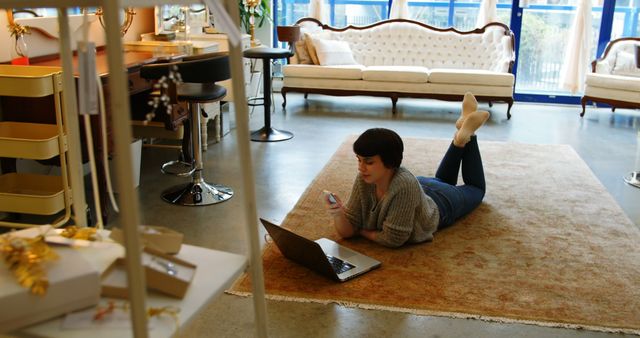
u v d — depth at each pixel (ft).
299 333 6.72
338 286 7.73
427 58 22.04
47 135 9.36
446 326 6.91
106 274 3.71
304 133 16.62
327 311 7.16
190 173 12.71
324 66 20.17
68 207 8.97
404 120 18.85
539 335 6.77
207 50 14.32
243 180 3.96
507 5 22.49
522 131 17.53
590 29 21.47
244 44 17.78
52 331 3.25
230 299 7.40
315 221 9.98
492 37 21.53
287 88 20.10
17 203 8.67
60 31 4.20
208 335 6.65
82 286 3.41
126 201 2.93
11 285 3.26
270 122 16.29
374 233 8.91
